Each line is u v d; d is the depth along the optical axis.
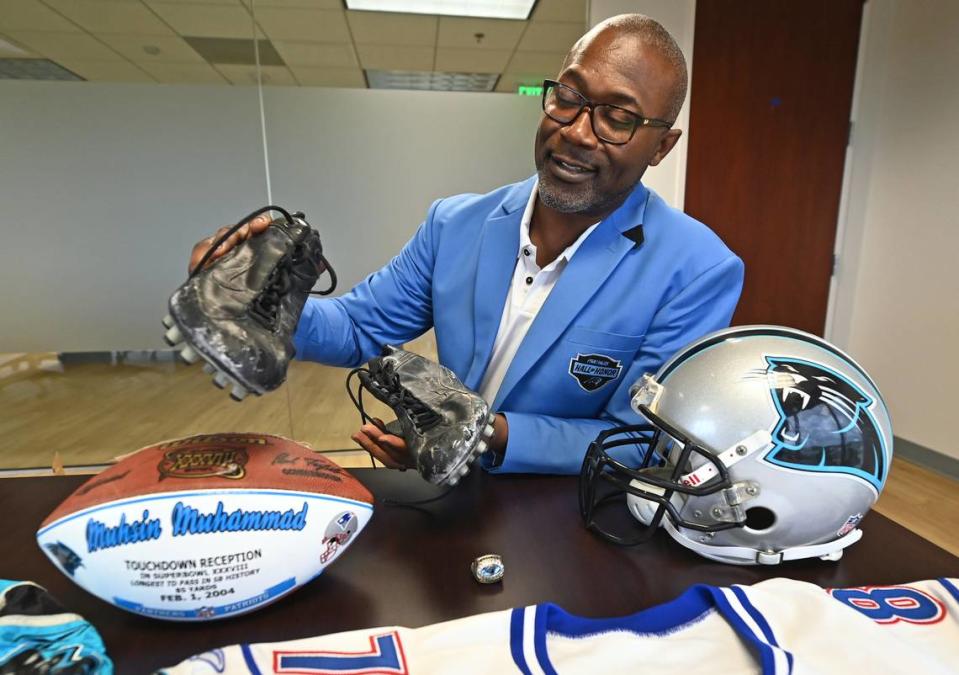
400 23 2.37
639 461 0.64
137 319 2.79
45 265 2.68
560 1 2.23
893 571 0.48
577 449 0.64
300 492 0.41
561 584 0.46
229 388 0.42
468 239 0.82
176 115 2.47
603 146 0.61
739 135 2.16
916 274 2.05
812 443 0.46
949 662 0.36
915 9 2.01
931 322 2.00
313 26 2.36
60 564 0.38
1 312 2.73
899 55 2.09
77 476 0.62
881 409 0.50
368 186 2.49
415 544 0.51
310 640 0.36
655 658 0.37
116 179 2.55
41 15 2.26
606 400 0.75
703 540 0.49
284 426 2.34
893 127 2.14
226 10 2.30
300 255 0.49
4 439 2.26
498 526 0.54
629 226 0.72
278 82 2.56
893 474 1.94
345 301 0.84
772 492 0.47
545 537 0.52
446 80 2.72
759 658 0.36
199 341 0.39
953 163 1.90
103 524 0.37
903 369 2.12
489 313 0.77
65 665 0.34
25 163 2.52
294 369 2.93
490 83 2.75
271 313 0.45
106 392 2.74
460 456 0.48
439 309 0.82
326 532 0.42
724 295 0.72
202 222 2.61
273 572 0.40
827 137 2.21
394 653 0.35
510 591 0.44
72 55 2.41
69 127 2.49
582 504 0.55
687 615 0.40
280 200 2.52
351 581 0.45
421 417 0.53
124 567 0.37
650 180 2.17
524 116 2.43
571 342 0.71
